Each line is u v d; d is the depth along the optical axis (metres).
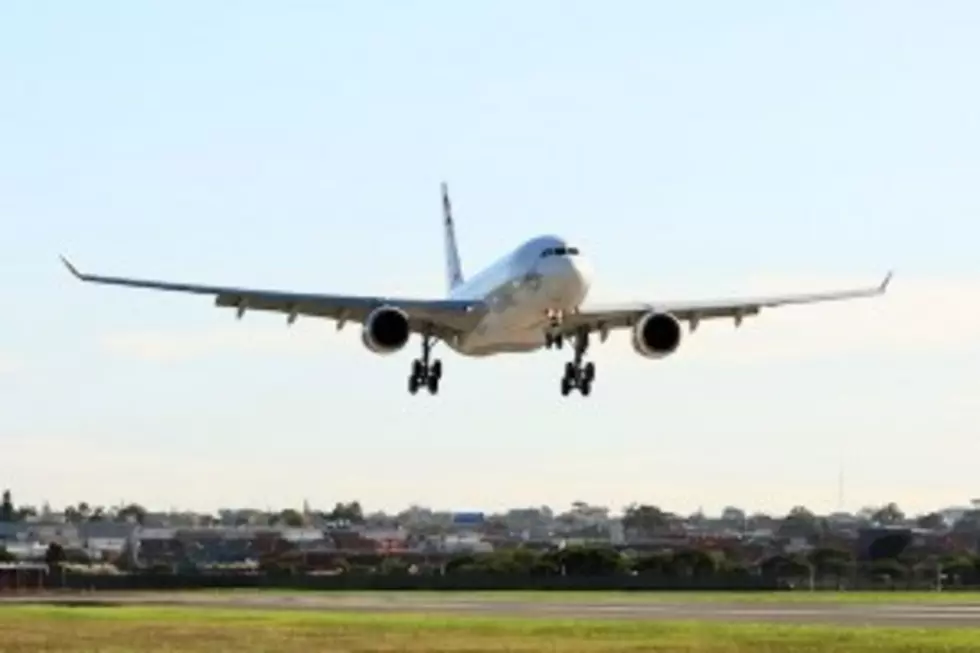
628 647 188.88
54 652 187.88
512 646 191.25
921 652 180.62
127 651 187.88
